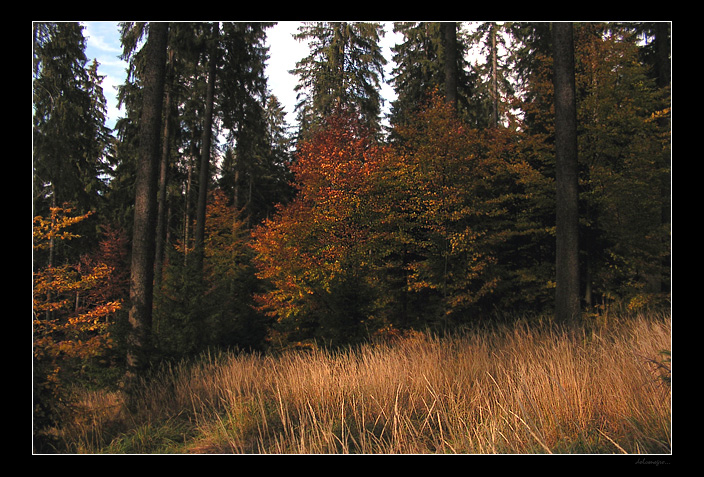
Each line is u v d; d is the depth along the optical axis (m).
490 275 11.88
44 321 6.83
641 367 4.55
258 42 17.83
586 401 4.19
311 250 12.35
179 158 22.62
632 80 11.79
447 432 4.27
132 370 7.46
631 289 11.99
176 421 5.53
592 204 11.98
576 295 8.02
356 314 10.39
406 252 13.05
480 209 11.84
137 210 7.93
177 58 17.05
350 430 4.43
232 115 17.64
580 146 11.94
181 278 10.30
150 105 8.05
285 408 5.08
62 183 15.23
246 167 26.86
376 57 21.31
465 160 11.66
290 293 12.32
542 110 12.95
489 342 7.13
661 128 11.99
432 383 5.26
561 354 5.48
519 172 12.21
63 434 5.05
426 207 11.91
